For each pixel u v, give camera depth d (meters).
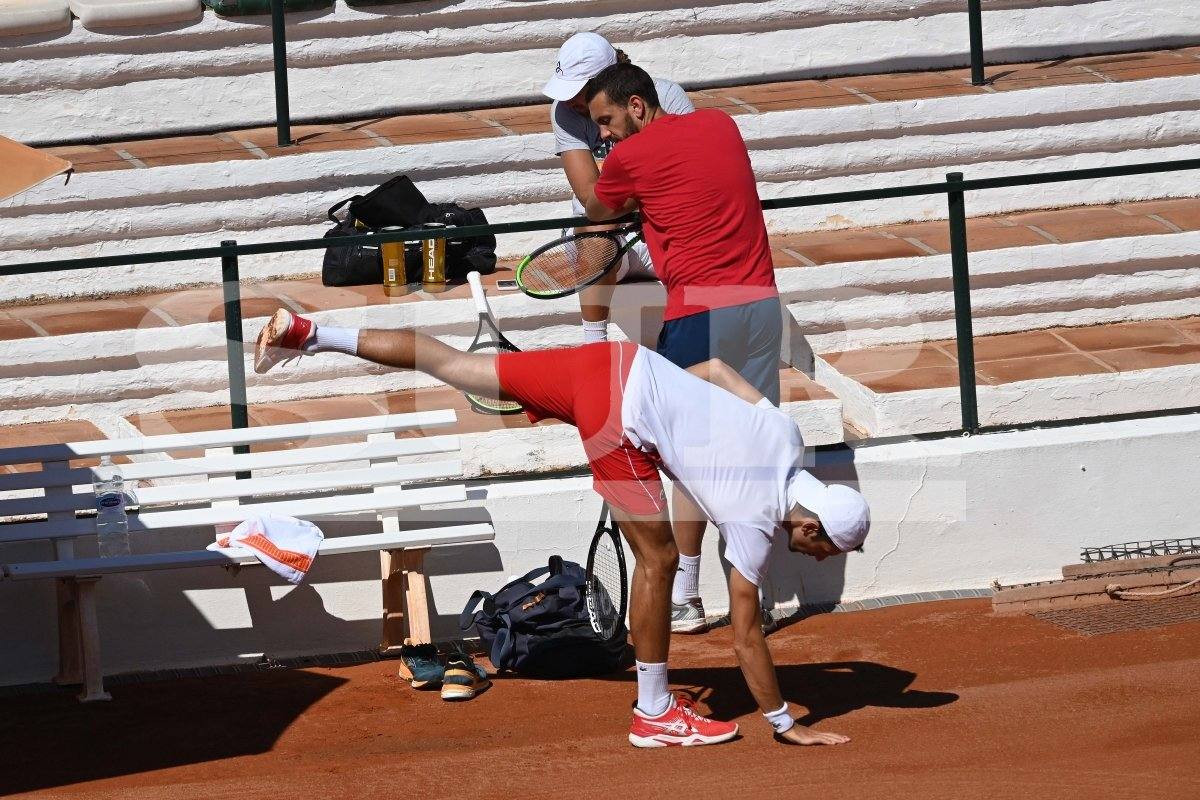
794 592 25.97
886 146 36.62
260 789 19.22
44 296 32.94
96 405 28.48
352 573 24.73
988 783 17.56
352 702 22.67
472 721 21.75
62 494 23.98
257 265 32.41
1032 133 36.84
